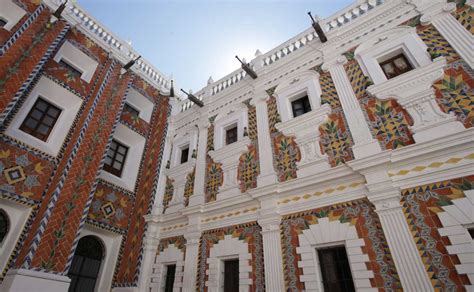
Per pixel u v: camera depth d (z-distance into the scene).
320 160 6.62
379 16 7.75
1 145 6.79
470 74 5.48
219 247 7.42
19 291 5.58
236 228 7.38
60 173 7.48
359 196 5.70
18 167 6.90
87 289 7.89
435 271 4.33
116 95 10.07
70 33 9.65
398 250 4.73
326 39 8.45
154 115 12.27
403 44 6.90
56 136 8.23
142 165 10.84
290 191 6.73
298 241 6.08
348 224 5.57
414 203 5.00
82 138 8.25
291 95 8.45
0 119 6.51
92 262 8.27
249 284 6.33
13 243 6.34
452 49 6.00
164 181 10.50
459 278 4.12
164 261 8.52
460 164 4.82
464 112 5.20
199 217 8.34
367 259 5.04
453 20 6.35
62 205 7.01
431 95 5.74
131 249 8.91
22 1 8.41
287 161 7.30
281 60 9.40
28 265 5.92
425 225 4.73
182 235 8.59
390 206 5.13
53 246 6.48
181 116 12.07
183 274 7.76
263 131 8.32
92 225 8.18
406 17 7.26
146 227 9.35
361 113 6.56
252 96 9.65
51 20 8.87
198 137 10.66
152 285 8.24
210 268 7.22
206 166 9.42
